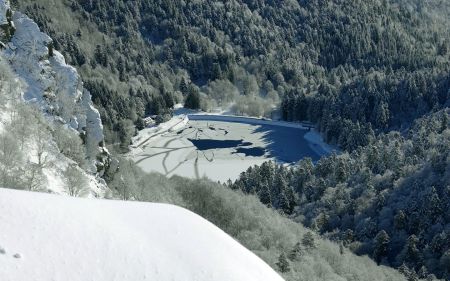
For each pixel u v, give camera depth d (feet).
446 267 287.07
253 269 69.15
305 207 403.95
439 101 638.53
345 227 362.74
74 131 238.68
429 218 333.01
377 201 371.97
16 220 61.31
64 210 65.62
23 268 54.95
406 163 426.10
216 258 65.92
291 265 226.99
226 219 293.02
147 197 267.18
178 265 62.28
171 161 563.89
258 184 454.40
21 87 227.81
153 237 66.69
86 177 214.07
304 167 471.21
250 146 628.69
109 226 65.51
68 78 257.96
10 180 151.64
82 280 56.03
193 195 317.22
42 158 188.24
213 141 639.35
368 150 487.20
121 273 58.65
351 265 265.34
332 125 637.71
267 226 286.05
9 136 175.52
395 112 652.07
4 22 246.47
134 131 632.79
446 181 357.61
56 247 59.11
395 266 307.58
